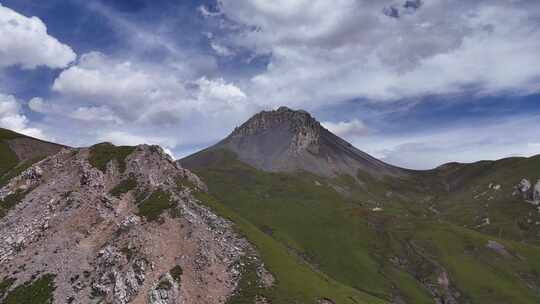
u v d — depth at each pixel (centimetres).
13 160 19750
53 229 12075
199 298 10312
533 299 19550
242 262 11712
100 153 15175
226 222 13188
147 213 12356
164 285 10162
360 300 12531
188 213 12550
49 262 11069
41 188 13912
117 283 10175
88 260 11075
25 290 10325
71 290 10256
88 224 12212
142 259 10706
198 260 11200
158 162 14988
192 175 15812
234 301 10425
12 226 12481
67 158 15312
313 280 12244
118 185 13712
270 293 10831
